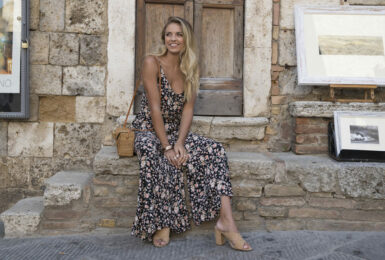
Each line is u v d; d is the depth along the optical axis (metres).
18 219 2.52
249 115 3.29
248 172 2.65
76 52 3.18
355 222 2.64
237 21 3.33
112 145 3.24
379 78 3.10
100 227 2.60
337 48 3.17
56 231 2.56
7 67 3.06
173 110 2.58
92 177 2.89
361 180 2.60
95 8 3.18
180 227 2.42
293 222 2.65
